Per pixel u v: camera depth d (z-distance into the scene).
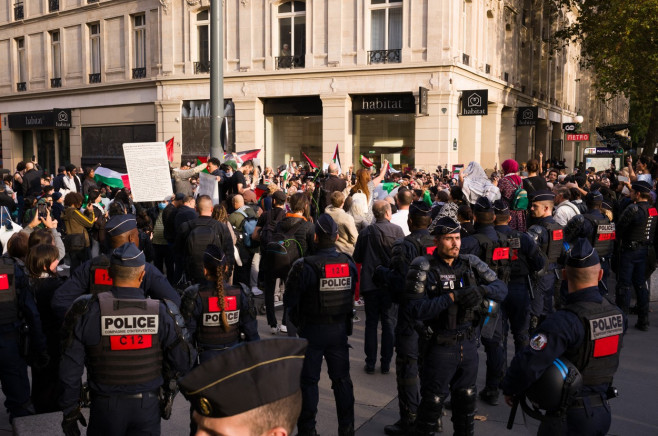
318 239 4.94
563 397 3.33
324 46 25.08
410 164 24.80
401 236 6.62
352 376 6.69
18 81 36.97
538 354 3.32
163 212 10.34
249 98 26.67
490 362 5.80
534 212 7.03
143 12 29.69
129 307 3.59
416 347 5.15
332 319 4.88
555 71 42.88
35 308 4.87
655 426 5.36
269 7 25.86
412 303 4.25
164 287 4.61
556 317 3.38
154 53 29.27
